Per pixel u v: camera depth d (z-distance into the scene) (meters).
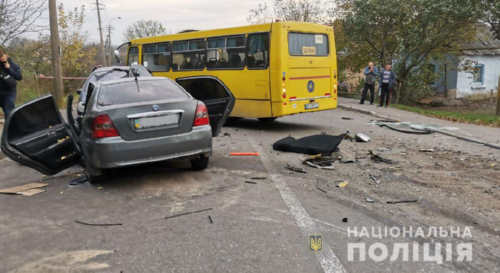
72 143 6.50
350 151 8.28
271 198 5.21
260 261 3.49
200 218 4.54
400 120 13.49
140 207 4.96
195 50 13.09
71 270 3.40
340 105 18.56
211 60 12.59
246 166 6.97
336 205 4.95
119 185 5.93
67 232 4.22
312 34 11.68
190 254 3.65
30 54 17.86
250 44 11.45
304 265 3.42
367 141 9.38
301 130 11.69
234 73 11.94
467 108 24.73
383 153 8.09
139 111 5.66
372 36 21.94
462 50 24.89
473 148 8.73
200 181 6.06
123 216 4.66
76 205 5.09
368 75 18.91
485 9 19.53
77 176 6.50
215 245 3.82
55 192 5.68
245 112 11.80
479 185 5.77
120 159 5.55
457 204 4.94
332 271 3.32
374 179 6.08
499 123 12.66
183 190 5.62
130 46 15.80
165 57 14.25
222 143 9.38
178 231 4.18
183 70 13.59
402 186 5.73
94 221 4.52
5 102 8.55
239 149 8.55
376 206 4.90
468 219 4.46
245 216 4.58
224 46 12.14
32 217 4.69
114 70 10.07
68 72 25.88
